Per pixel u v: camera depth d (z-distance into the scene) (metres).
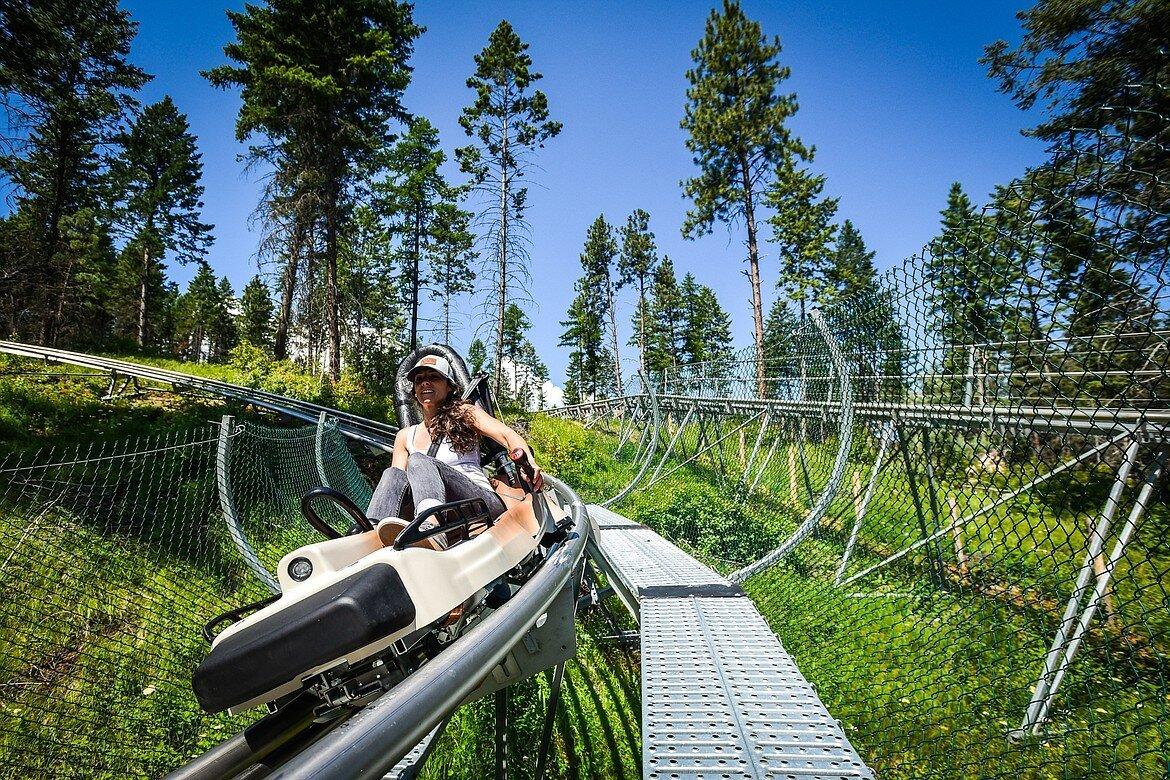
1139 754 3.01
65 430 11.36
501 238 29.56
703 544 7.00
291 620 1.80
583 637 6.46
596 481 14.40
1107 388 3.18
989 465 3.87
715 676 2.74
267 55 25.75
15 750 3.27
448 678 1.58
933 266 4.00
